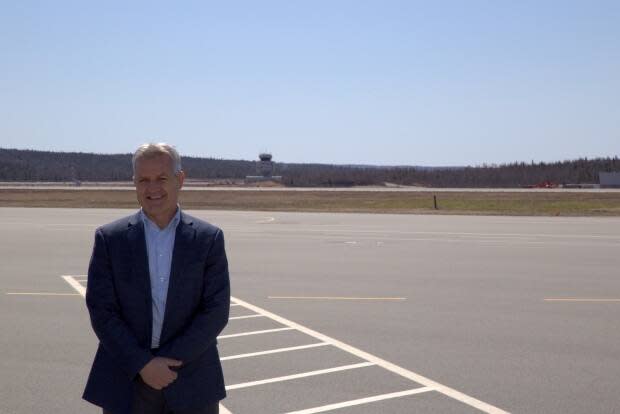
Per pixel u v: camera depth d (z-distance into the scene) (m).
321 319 10.65
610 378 7.60
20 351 8.71
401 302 12.10
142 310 3.96
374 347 8.92
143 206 4.02
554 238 24.06
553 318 10.77
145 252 3.98
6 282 14.30
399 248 20.84
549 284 14.16
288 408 6.62
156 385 3.80
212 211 41.31
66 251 19.94
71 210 42.59
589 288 13.66
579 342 9.22
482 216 36.56
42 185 107.75
